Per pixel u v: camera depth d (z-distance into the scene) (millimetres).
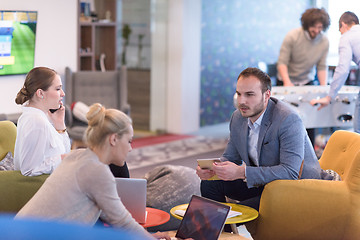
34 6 7516
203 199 3139
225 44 10977
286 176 3445
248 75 3486
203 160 3615
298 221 3449
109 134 2533
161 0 9969
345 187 3447
